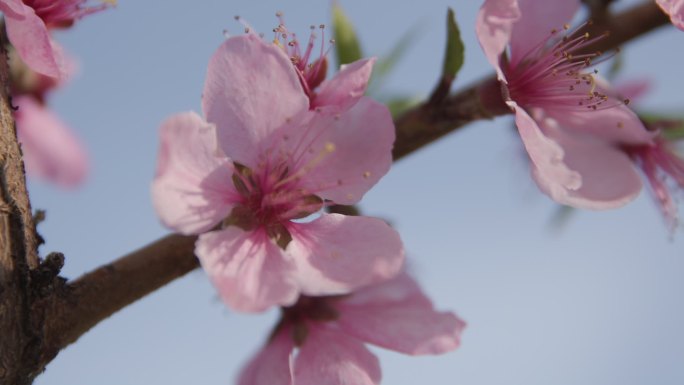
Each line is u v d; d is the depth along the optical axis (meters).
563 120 0.30
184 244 0.27
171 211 0.26
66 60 0.27
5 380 0.25
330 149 0.27
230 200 0.27
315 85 0.28
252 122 0.27
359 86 0.27
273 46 0.27
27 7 0.26
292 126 0.27
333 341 0.30
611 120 0.30
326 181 0.27
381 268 0.27
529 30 0.29
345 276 0.27
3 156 0.26
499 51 0.28
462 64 0.29
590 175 0.29
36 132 0.39
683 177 0.31
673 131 0.32
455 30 0.29
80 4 0.28
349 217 0.27
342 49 0.32
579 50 0.31
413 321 0.30
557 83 0.29
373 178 0.27
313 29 0.28
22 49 0.26
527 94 0.29
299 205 0.28
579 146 0.30
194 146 0.26
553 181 0.28
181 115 0.26
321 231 0.27
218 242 0.27
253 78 0.27
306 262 0.27
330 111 0.27
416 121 0.29
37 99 0.35
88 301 0.26
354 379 0.30
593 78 0.29
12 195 0.26
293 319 0.31
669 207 0.31
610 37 0.31
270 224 0.27
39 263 0.26
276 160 0.27
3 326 0.25
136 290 0.27
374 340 0.30
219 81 0.27
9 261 0.26
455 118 0.29
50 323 0.26
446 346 0.30
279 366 0.30
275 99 0.27
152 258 0.27
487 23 0.28
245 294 0.26
